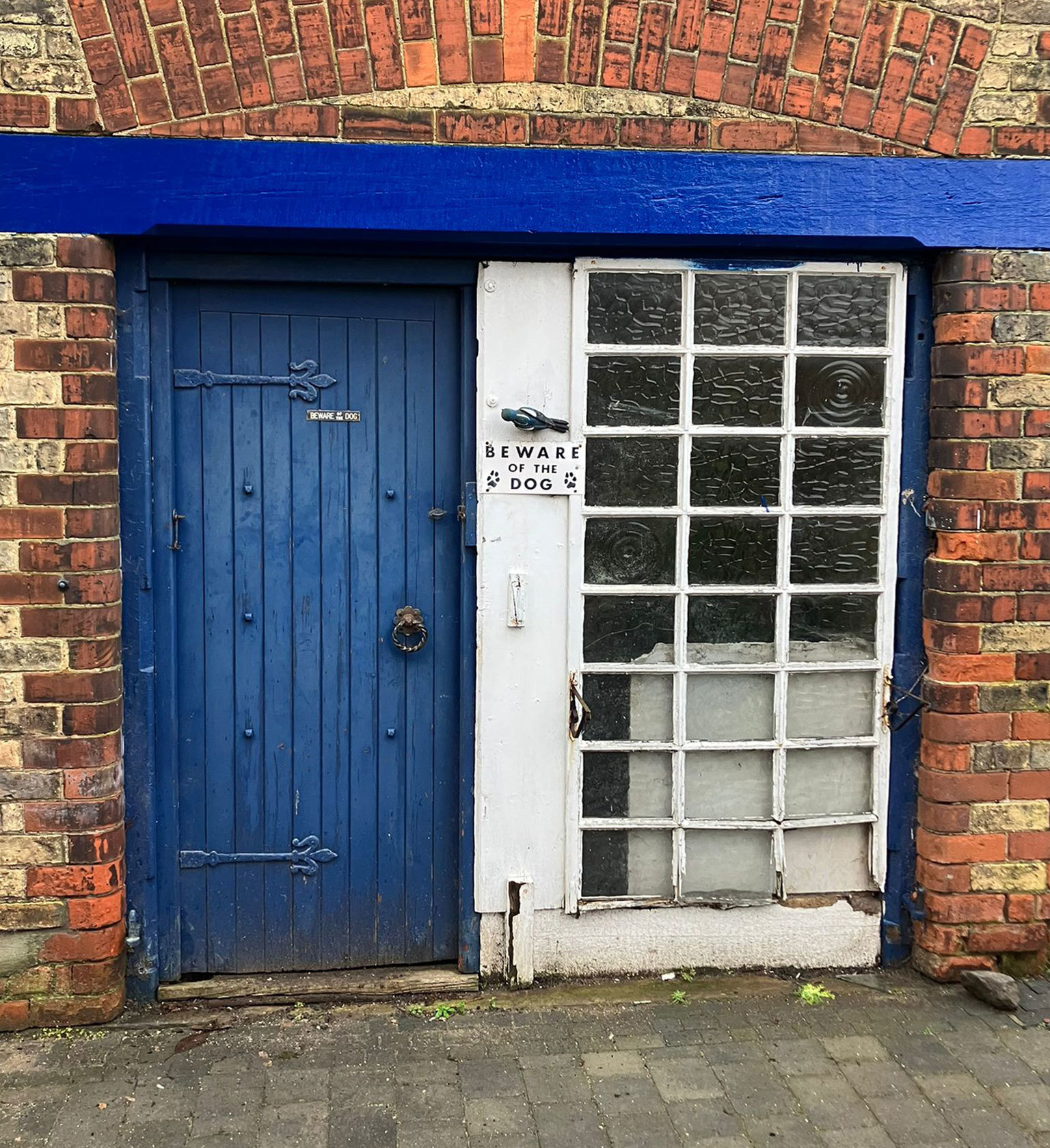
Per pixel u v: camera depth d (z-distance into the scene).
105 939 2.98
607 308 3.14
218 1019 3.07
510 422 3.11
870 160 3.04
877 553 3.29
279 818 3.25
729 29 2.96
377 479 3.19
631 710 3.26
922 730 3.30
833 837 3.38
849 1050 2.93
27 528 2.85
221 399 3.11
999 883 3.27
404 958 3.34
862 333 3.22
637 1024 3.06
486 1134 2.56
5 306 2.80
